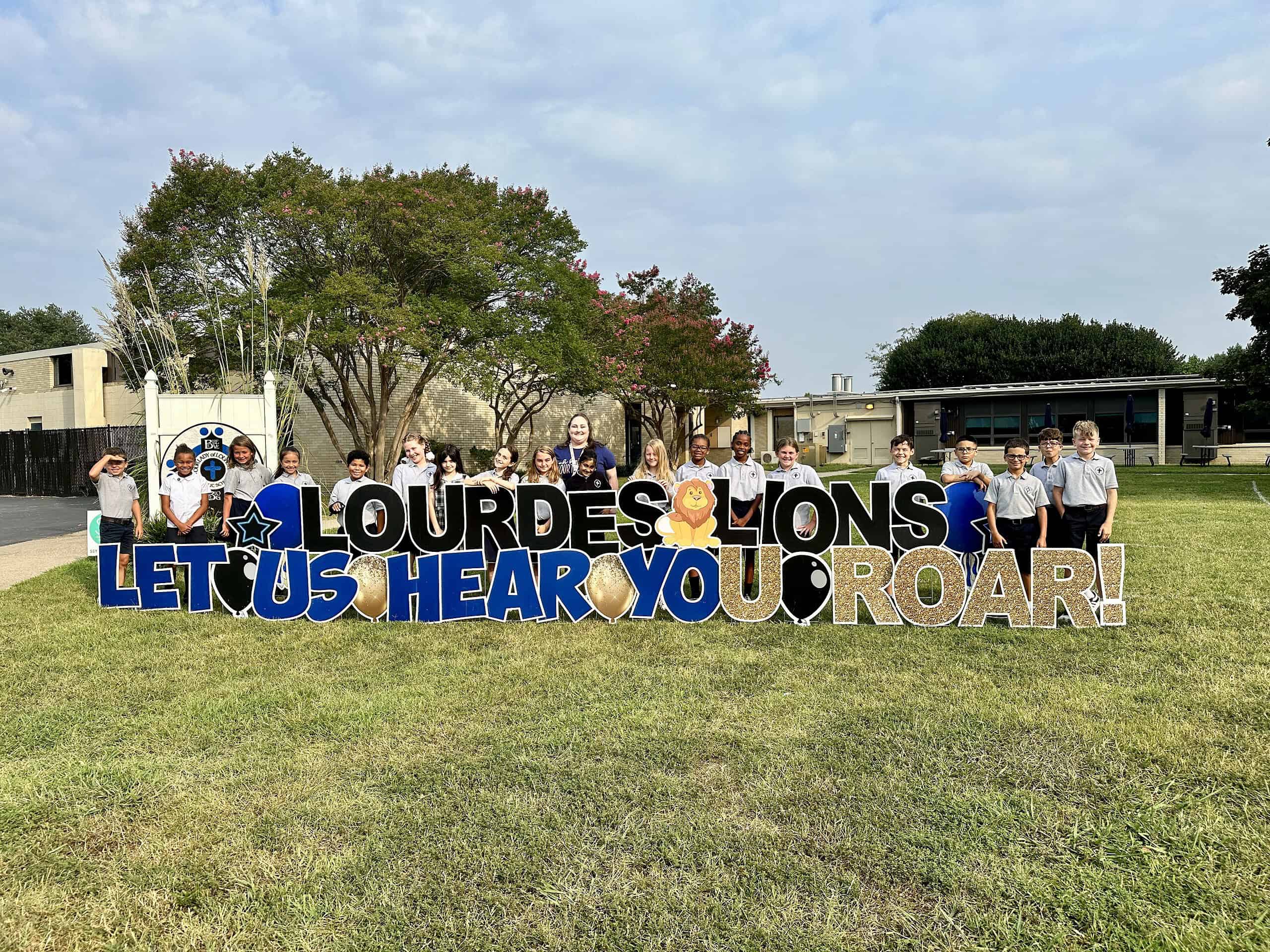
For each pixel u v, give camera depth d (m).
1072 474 6.32
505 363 17.53
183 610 7.01
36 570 9.71
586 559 6.55
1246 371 21.11
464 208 16.36
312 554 6.63
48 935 2.43
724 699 4.43
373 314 15.30
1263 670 4.70
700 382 21.59
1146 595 6.88
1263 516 12.63
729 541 6.46
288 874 2.75
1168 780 3.32
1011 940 2.35
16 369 34.00
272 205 14.87
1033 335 42.19
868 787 3.31
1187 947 2.29
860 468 29.70
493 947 2.36
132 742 3.91
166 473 10.55
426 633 6.12
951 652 5.34
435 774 3.50
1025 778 3.38
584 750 3.75
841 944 2.35
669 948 2.34
